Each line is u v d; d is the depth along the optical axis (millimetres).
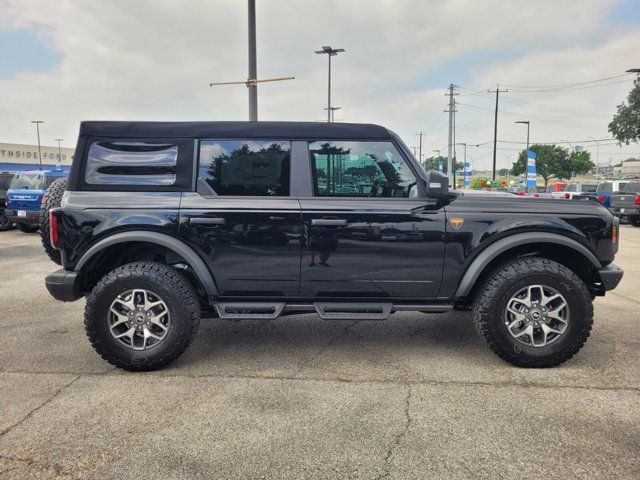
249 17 13430
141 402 3283
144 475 2467
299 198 3873
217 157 3889
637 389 3445
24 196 13648
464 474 2465
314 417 3064
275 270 3855
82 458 2619
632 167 90688
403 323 5191
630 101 29812
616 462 2555
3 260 9570
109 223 3750
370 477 2447
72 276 3754
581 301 3730
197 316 3850
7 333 4797
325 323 5207
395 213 3814
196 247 3811
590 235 3881
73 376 3734
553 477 2434
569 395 3352
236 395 3391
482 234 3838
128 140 3877
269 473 2482
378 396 3363
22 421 3021
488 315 3779
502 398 3312
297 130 3910
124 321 3748
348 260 3842
